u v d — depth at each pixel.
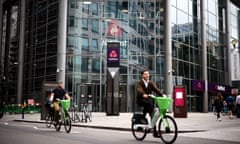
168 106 9.20
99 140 10.09
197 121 20.31
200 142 9.89
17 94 44.69
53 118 15.10
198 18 44.09
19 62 45.16
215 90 45.25
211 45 46.69
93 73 36.97
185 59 40.28
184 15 41.06
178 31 39.53
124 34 38.09
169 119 9.09
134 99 37.06
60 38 36.47
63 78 35.81
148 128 9.70
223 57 50.41
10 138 10.61
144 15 38.66
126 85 36.97
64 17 36.81
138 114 10.16
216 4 49.41
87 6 37.97
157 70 37.62
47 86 22.34
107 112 27.00
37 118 24.98
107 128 15.37
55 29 38.34
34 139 10.29
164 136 9.20
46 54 39.41
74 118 19.36
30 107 37.19
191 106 40.28
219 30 49.78
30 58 43.38
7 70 54.12
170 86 36.59
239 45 56.38
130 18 38.47
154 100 9.58
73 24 37.38
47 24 40.03
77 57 36.81
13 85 48.34
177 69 38.44
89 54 37.19
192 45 42.12
